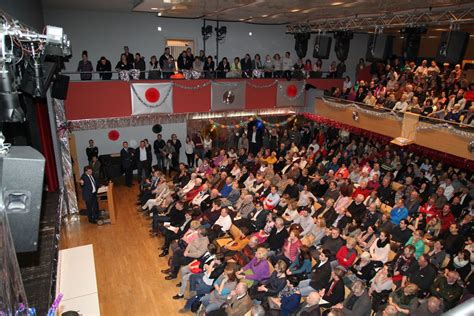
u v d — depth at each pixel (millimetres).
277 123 17594
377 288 6797
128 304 7539
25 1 7473
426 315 5895
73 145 13508
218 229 8938
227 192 11102
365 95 14773
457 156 11805
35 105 8359
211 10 12414
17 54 4516
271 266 7531
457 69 13906
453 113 11539
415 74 14719
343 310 6219
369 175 12039
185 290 7738
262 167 12906
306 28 16312
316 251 8055
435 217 9008
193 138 15312
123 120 13469
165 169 15023
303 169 12477
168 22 15500
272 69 16141
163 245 9656
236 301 6184
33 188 2855
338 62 20000
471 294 6621
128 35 14945
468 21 9930
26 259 6137
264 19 15328
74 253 5941
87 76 12688
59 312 4750
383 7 10828
